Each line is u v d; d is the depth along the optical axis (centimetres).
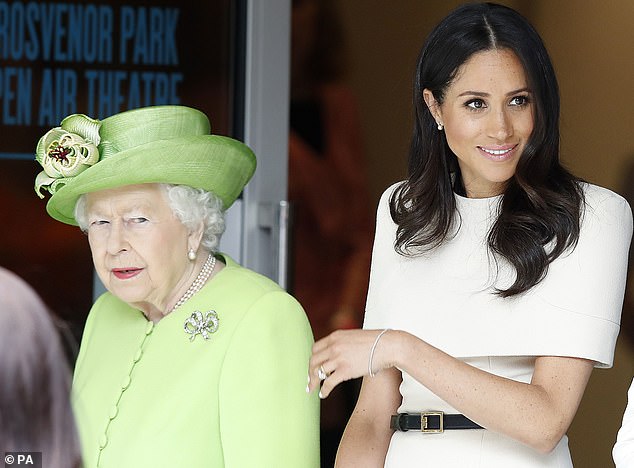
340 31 1274
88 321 799
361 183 1279
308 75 1277
